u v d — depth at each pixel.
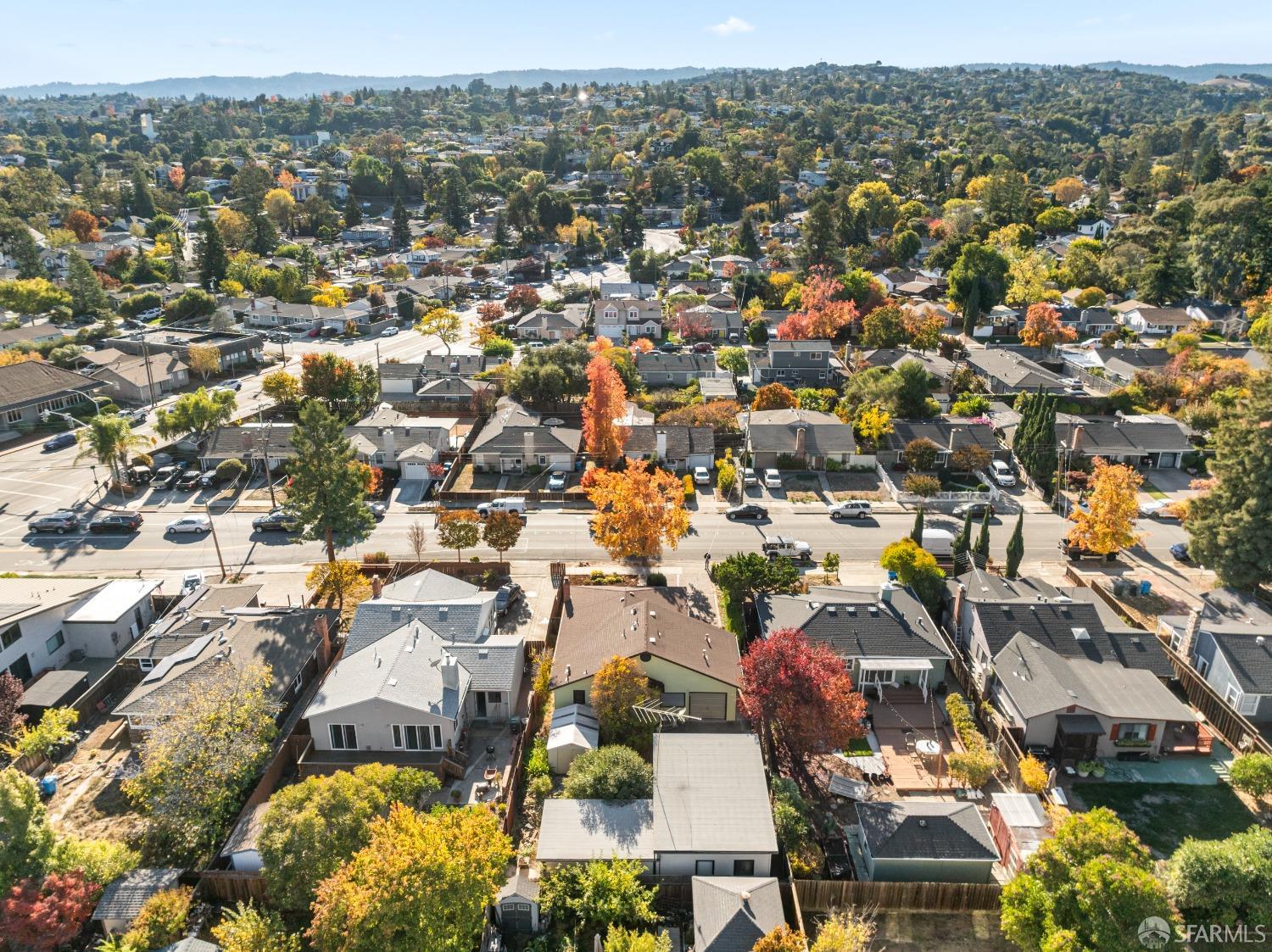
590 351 117.81
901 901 38.84
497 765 47.75
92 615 58.19
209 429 94.88
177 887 38.53
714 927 34.72
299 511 64.81
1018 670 51.50
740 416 103.44
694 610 62.84
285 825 38.19
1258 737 47.81
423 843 33.88
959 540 67.75
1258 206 149.75
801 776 47.00
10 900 34.41
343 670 51.12
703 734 45.34
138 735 49.38
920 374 100.75
